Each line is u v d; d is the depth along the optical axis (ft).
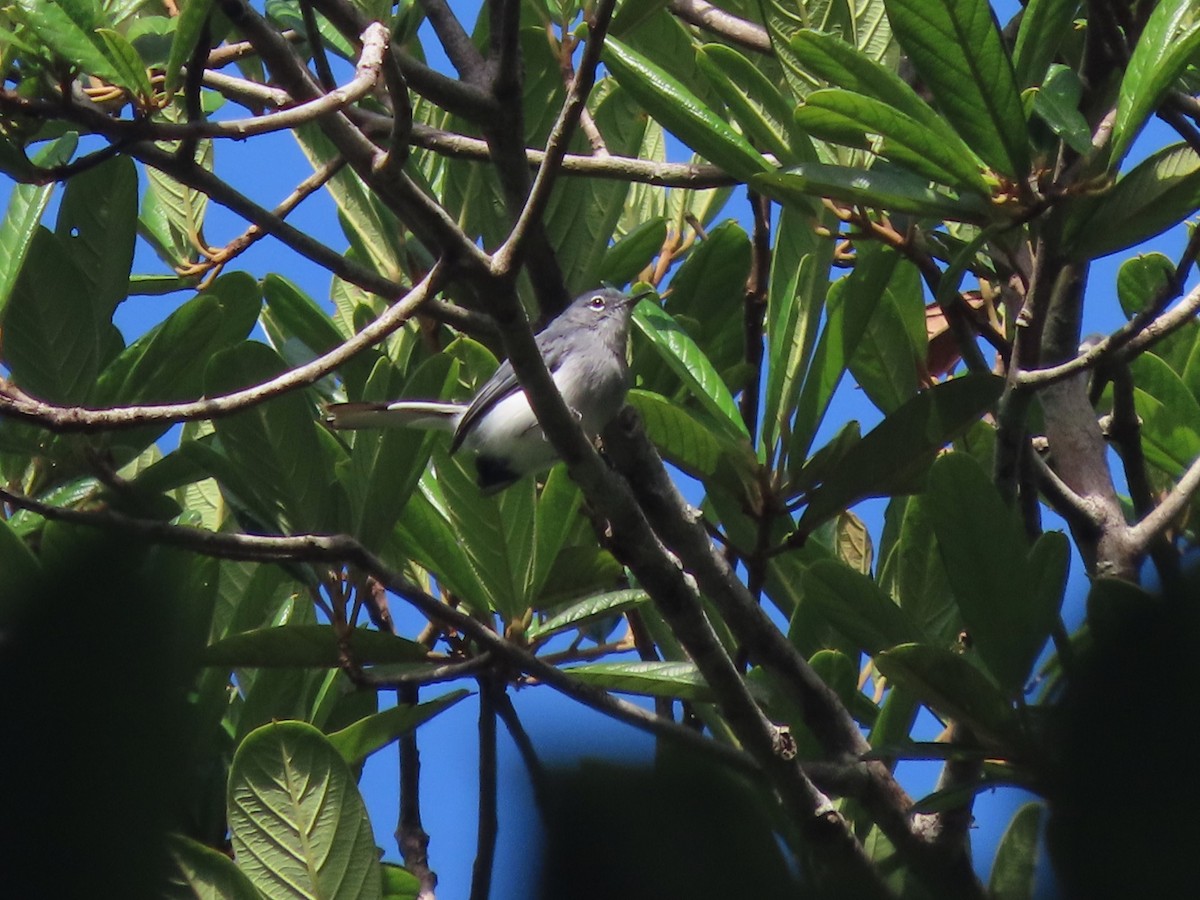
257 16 21.11
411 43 31.71
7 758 6.19
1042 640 18.40
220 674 24.14
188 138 18.92
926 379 29.32
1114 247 21.94
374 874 20.49
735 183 28.43
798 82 26.00
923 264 25.16
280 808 20.39
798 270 25.61
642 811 7.08
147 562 6.79
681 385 31.19
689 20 32.65
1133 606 6.44
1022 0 30.94
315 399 30.48
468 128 32.30
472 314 26.27
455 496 26.18
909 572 26.35
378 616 27.58
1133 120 20.62
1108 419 28.40
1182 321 22.45
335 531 25.18
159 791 6.39
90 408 24.97
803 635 27.35
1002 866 10.61
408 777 26.81
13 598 6.42
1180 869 6.23
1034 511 24.66
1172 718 6.31
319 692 26.81
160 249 32.81
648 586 20.92
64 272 24.47
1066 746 6.57
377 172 17.31
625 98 33.86
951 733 23.31
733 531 28.30
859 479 24.94
